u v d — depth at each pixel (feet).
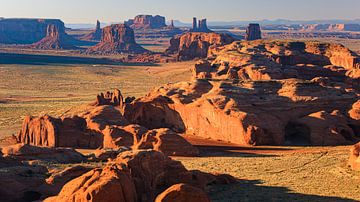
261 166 174.50
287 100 244.01
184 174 127.75
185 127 254.68
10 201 117.39
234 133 228.22
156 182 120.26
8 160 154.81
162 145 199.82
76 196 94.32
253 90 249.55
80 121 234.79
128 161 117.19
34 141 236.63
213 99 243.19
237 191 136.36
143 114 263.90
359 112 235.40
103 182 94.32
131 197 98.53
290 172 163.73
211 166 176.65
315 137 222.89
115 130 216.54
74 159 173.06
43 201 103.24
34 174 139.03
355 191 133.28
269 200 126.00
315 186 140.87
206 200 97.19
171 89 273.33
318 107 243.60
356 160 160.25
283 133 225.76
